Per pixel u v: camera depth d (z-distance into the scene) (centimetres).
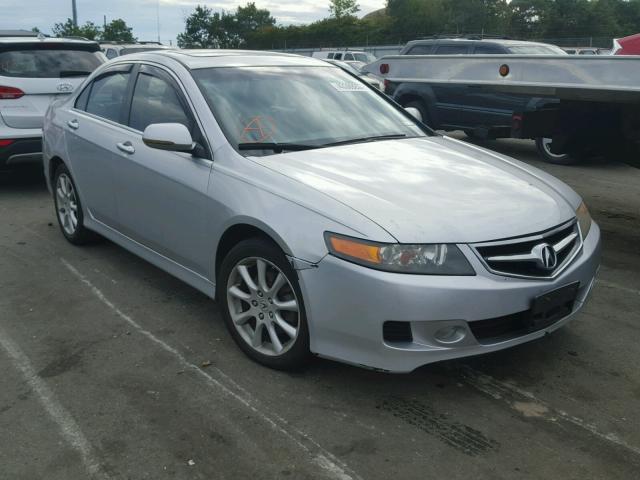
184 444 283
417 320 285
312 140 389
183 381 335
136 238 450
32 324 405
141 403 315
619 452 278
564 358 360
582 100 472
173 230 399
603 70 435
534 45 1123
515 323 308
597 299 447
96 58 803
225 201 347
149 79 449
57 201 569
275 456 275
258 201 330
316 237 302
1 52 726
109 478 262
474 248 293
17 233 599
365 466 268
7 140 713
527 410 309
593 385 332
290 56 482
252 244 334
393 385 330
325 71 470
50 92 735
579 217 354
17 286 468
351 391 324
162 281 476
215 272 371
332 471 265
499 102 988
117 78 491
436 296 283
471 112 1035
